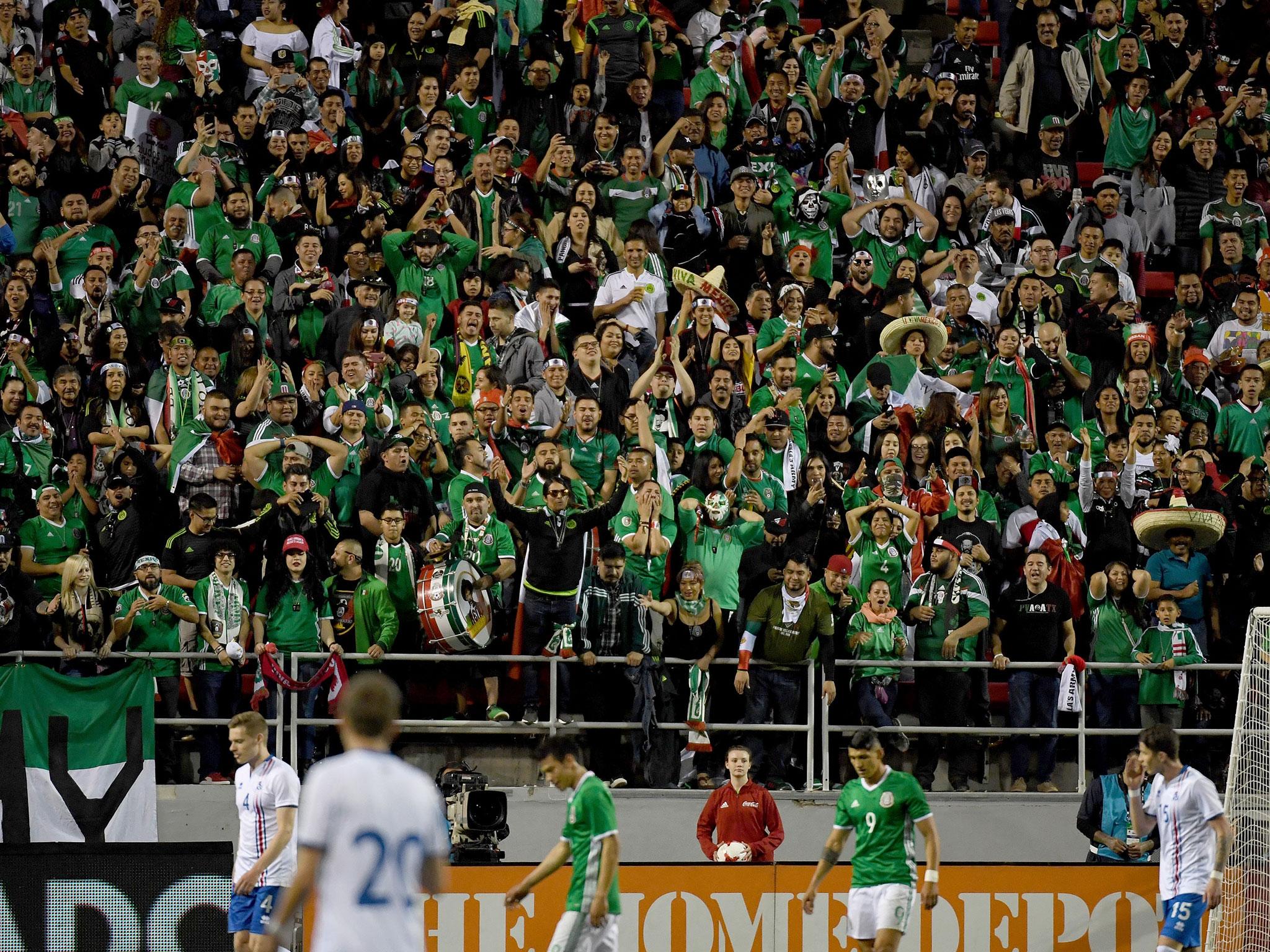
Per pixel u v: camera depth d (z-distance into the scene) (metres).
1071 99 73.62
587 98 67.69
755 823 44.03
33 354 55.56
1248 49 78.19
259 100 65.44
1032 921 43.44
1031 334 61.06
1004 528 53.72
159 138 64.31
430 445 51.34
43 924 41.53
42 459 51.34
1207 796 37.91
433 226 60.62
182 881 42.22
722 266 60.81
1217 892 37.41
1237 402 61.50
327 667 46.00
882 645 48.75
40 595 46.88
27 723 44.38
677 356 56.38
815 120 70.50
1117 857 44.88
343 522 49.91
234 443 50.69
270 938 35.38
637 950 42.16
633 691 47.81
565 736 34.03
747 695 48.53
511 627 49.31
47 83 66.12
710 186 67.62
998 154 71.44
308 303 57.47
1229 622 52.34
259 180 63.94
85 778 44.53
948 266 64.06
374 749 23.25
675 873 42.50
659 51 70.56
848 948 42.62
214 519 47.88
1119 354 59.69
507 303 57.34
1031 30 73.50
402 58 69.56
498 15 71.38
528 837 47.62
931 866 36.56
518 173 64.31
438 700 49.12
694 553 49.69
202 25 69.62
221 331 54.88
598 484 52.72
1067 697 48.84
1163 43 75.62
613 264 63.47
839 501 52.09
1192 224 70.38
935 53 74.75
